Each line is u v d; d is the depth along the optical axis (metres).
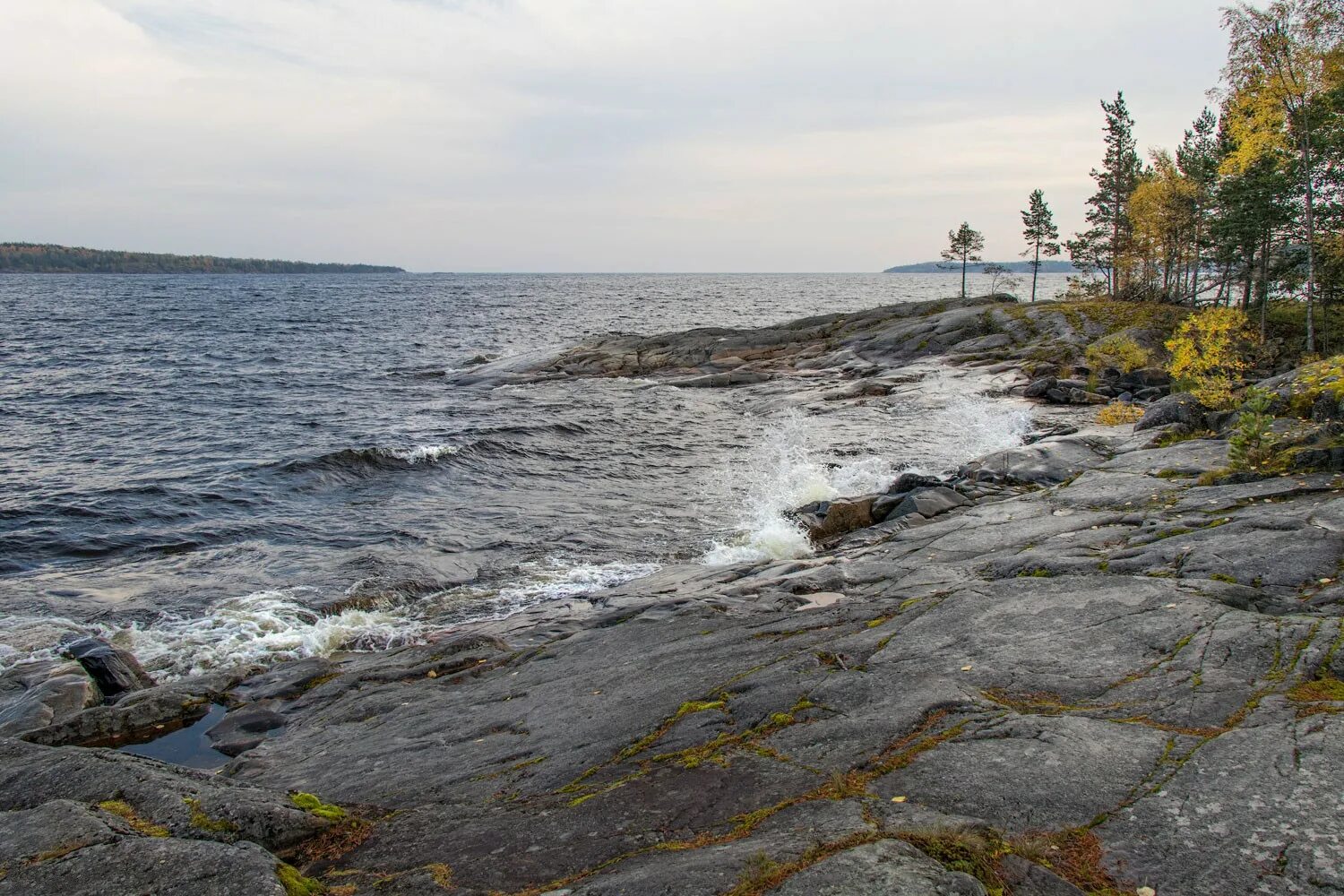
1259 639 6.46
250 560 16.05
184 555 16.47
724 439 28.33
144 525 18.41
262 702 9.84
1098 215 57.62
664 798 5.33
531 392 41.19
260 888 4.20
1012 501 14.33
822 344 48.06
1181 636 6.84
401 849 5.20
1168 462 14.51
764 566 13.31
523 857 4.82
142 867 4.38
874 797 4.84
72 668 10.78
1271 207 35.66
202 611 13.45
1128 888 3.84
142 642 12.32
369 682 10.09
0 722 9.34
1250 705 5.45
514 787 6.16
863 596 10.44
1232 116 31.81
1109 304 44.97
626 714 7.29
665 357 48.66
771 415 32.59
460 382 45.88
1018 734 5.40
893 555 12.58
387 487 21.70
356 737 8.27
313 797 5.96
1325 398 13.90
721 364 46.69
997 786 4.79
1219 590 7.86
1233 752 4.82
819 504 16.84
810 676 7.23
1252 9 29.62
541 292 193.12
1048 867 4.01
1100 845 4.17
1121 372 34.47
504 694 8.83
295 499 20.62
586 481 22.52
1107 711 5.75
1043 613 7.91
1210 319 21.22
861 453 24.41
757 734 6.18
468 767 6.84
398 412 35.16
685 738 6.41
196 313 99.19
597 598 12.98
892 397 33.62
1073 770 4.87
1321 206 35.72
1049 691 6.25
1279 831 4.06
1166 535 10.23
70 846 4.65
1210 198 45.94
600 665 9.16
